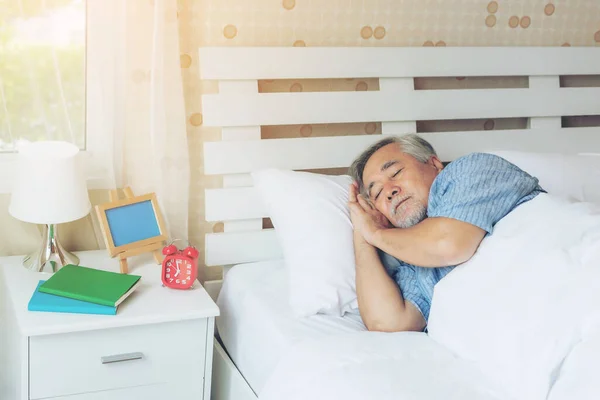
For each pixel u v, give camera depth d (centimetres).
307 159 230
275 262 225
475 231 165
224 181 225
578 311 138
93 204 218
